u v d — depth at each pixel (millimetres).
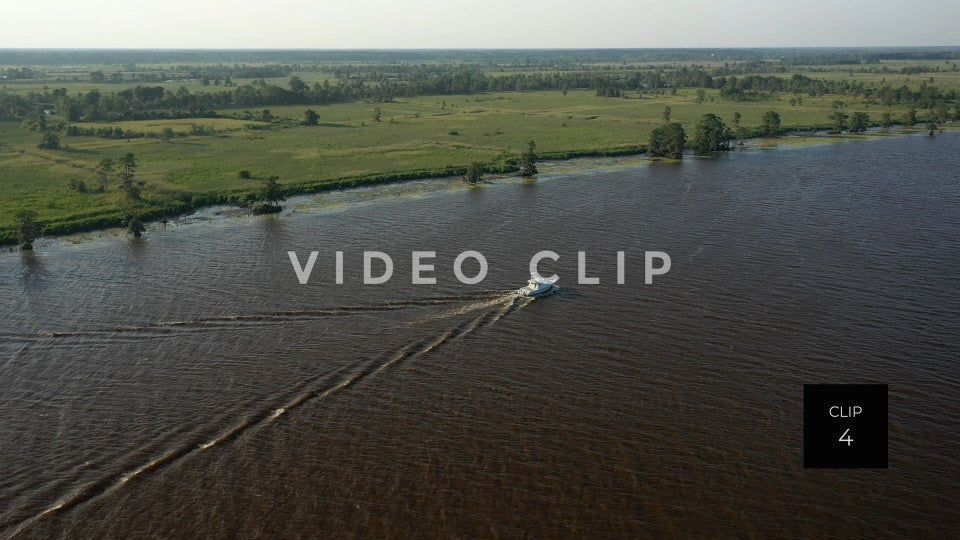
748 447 58312
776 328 78000
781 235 111062
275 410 63312
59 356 73000
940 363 70188
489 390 66438
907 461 56438
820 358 71438
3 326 80250
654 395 65438
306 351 73500
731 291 88312
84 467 56156
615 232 114188
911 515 51125
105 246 112062
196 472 55750
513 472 55688
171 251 108312
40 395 65875
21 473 55469
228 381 67938
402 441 59312
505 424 61438
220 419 62062
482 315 81562
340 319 80938
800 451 57719
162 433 60281
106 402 64688
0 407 63875
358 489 54000
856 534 49438
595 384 67312
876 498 52719
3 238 113500
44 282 95000
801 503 52344
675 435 59844
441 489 54000
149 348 74500
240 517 51344
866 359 71125
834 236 110250
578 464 56469
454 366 70562
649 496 53125
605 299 86125
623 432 60312
